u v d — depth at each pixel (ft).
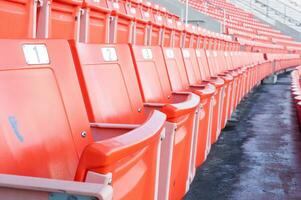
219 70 17.90
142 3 15.24
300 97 16.39
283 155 11.57
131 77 5.89
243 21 49.55
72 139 3.49
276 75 40.83
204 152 8.18
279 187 8.80
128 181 2.73
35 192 1.94
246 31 45.16
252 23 53.21
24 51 3.20
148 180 3.40
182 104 4.98
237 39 35.06
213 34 24.90
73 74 3.84
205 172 9.70
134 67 6.36
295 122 17.03
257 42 42.47
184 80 9.88
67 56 3.82
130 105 5.54
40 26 5.13
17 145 2.74
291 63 51.31
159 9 18.35
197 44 18.26
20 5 4.70
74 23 6.05
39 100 3.20
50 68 3.49
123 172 2.61
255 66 27.68
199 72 12.33
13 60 3.04
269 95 27.07
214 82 10.22
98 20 7.20
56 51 3.66
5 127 2.72
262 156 11.40
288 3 69.26
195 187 8.58
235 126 15.85
